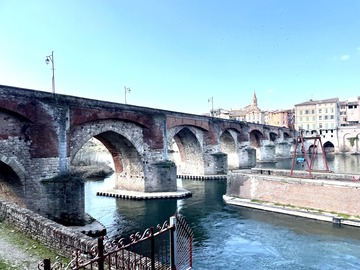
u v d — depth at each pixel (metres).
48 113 28.00
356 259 20.55
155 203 38.31
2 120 25.38
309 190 31.50
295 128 122.19
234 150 72.25
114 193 42.75
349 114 121.81
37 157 27.22
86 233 25.48
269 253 21.97
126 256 11.38
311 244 23.25
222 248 23.05
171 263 10.47
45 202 27.17
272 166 74.94
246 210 33.47
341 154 106.62
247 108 157.00
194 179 58.06
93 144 133.50
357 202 28.00
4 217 17.06
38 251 13.08
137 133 41.38
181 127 51.59
